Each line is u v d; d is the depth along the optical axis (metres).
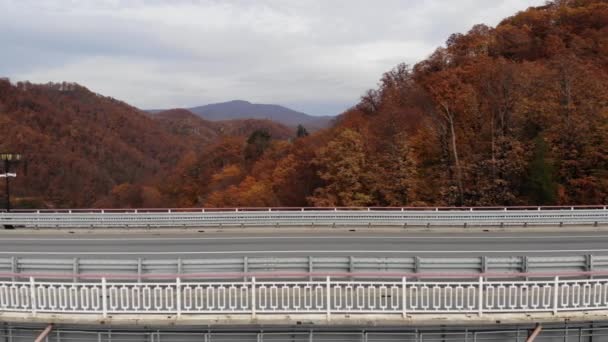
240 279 12.40
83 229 23.77
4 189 60.41
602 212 23.70
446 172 40.56
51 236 22.38
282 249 19.11
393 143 40.16
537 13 66.75
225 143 81.31
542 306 10.70
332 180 41.53
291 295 11.18
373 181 38.16
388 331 11.06
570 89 39.00
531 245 19.53
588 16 61.09
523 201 35.62
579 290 10.77
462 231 22.81
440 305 10.69
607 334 11.23
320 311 10.73
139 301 10.77
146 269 12.12
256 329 11.12
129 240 21.30
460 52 63.25
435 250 18.67
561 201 35.28
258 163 64.69
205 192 68.25
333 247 19.38
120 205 75.69
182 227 23.94
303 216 24.02
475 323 10.63
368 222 23.83
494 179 36.28
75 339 11.16
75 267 12.13
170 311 10.76
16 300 10.89
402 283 10.62
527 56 57.69
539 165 35.22
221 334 11.12
